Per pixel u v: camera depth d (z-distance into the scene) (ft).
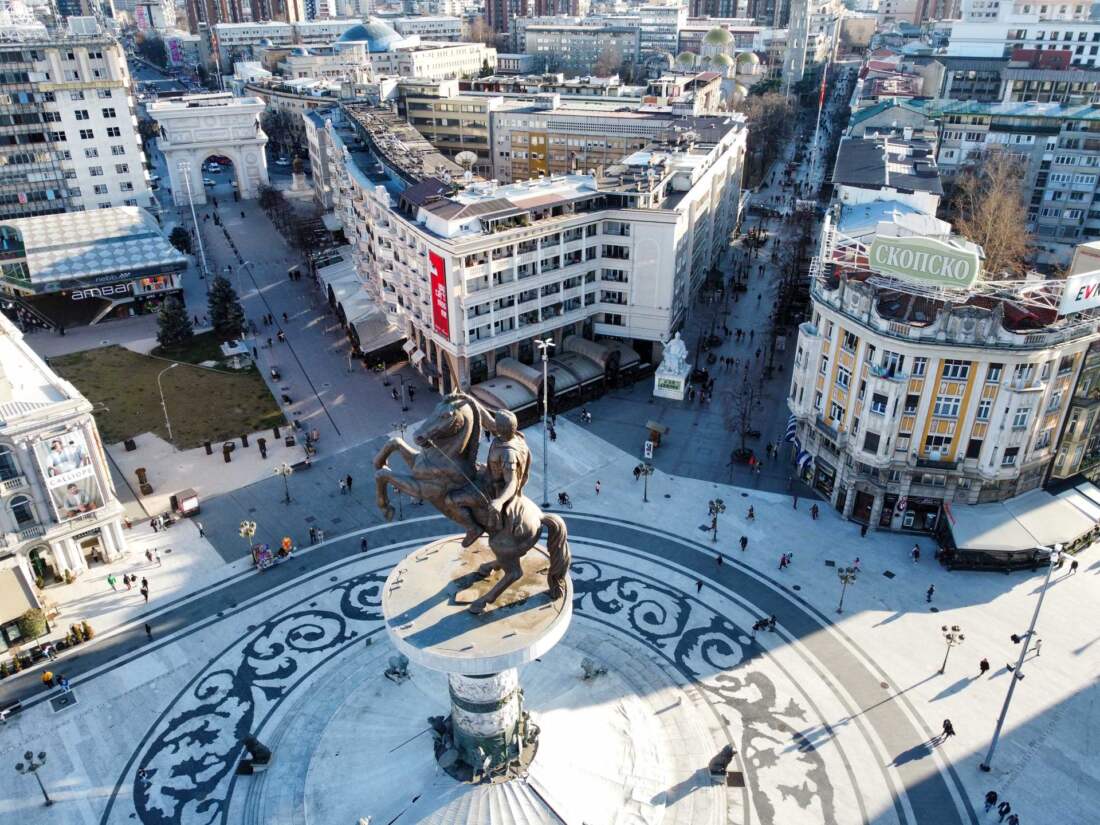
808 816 196.34
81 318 484.33
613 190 390.83
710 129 562.25
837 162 521.24
